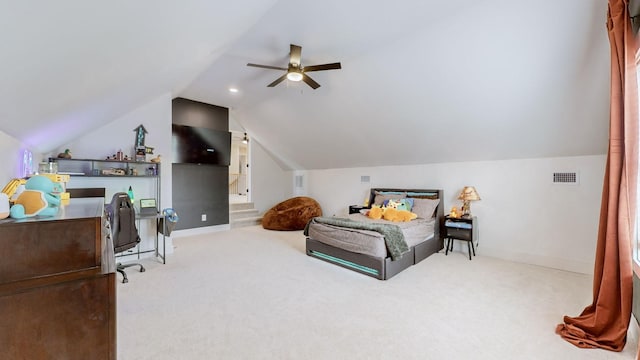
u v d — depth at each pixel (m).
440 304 2.60
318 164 6.86
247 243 5.00
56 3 0.82
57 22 0.93
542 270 3.54
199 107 5.70
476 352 1.90
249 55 3.47
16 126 1.80
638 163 1.96
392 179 5.56
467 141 4.06
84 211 1.33
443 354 1.88
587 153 3.40
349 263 3.55
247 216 7.01
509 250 4.01
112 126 3.98
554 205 3.65
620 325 1.92
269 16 2.62
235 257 4.11
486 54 2.86
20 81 1.22
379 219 4.40
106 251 1.33
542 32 2.50
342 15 2.61
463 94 3.39
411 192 5.01
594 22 2.29
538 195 3.78
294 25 2.78
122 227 3.10
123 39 1.41
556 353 1.89
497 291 2.89
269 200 7.64
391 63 3.42
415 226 3.89
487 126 3.67
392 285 3.05
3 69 1.05
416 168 5.16
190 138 5.56
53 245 1.00
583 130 3.18
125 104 3.24
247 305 2.57
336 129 5.18
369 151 5.38
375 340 2.03
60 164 3.60
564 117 3.14
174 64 2.62
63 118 2.29
